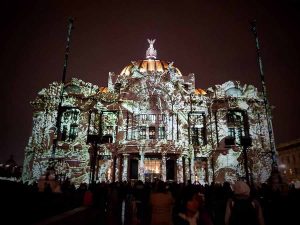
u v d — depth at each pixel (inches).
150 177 1969.7
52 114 2396.7
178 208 530.9
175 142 1974.7
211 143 2306.8
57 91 2449.6
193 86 2642.7
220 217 617.6
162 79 2305.6
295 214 542.0
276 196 705.6
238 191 306.5
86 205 649.0
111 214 692.1
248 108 2400.3
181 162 1983.3
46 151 2284.7
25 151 2306.8
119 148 1994.3
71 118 2415.1
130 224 678.5
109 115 2455.7
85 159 2258.9
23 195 523.2
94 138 1282.0
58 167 2225.6
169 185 840.3
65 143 2298.2
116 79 2647.6
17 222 415.5
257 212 300.7
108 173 2212.1
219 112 2399.1
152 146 1935.3
